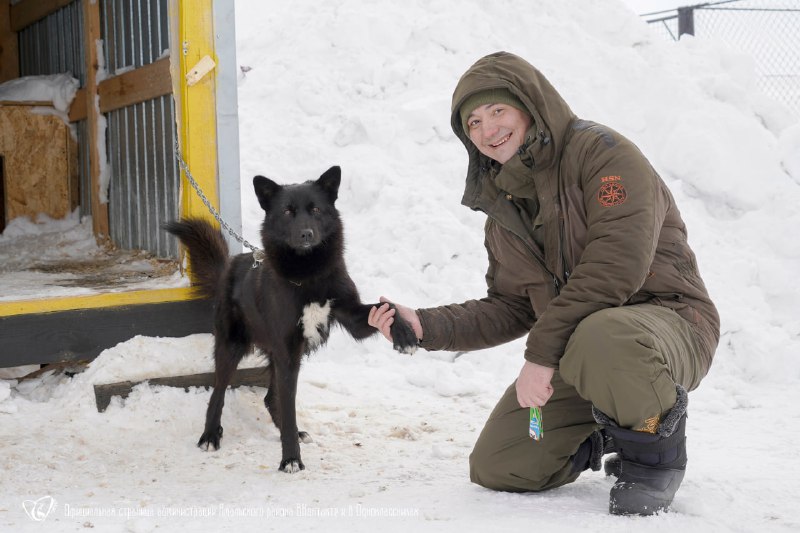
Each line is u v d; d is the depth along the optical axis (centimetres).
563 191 260
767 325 556
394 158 734
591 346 232
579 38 877
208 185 441
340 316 358
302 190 346
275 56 902
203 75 432
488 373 496
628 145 251
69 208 696
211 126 438
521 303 298
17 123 666
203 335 435
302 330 346
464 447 364
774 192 707
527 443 270
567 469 277
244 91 854
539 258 277
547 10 911
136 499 287
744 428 394
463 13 884
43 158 680
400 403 445
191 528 247
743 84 882
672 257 263
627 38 891
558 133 258
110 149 621
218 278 395
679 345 242
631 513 242
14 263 568
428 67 822
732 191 708
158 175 532
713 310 265
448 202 683
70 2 669
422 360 524
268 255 346
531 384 247
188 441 370
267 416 405
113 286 452
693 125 755
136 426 379
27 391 423
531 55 853
